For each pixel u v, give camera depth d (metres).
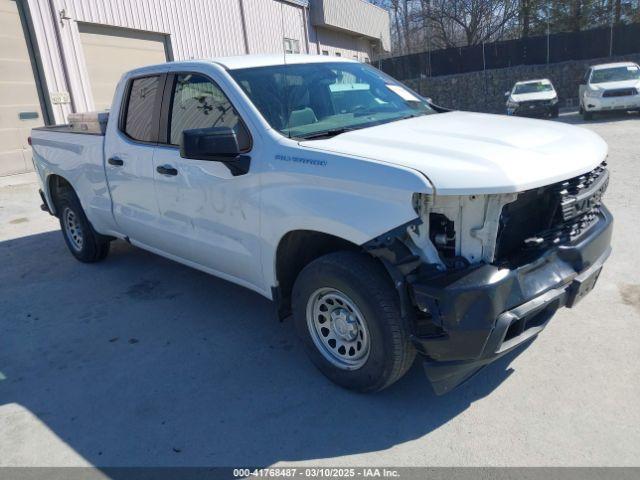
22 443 3.14
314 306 3.40
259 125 3.54
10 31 11.69
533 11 31.97
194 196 4.01
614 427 2.88
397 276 2.81
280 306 3.67
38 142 6.24
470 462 2.73
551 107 18.75
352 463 2.79
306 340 3.49
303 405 3.29
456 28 37.56
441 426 3.02
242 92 3.71
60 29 12.54
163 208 4.41
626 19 30.55
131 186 4.73
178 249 4.47
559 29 31.72
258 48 19.64
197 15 16.58
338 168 3.00
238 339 4.16
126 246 6.76
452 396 3.27
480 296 2.67
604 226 3.41
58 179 6.11
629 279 4.58
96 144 5.15
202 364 3.84
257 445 2.98
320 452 2.90
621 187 7.55
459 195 2.67
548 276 2.95
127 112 4.80
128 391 3.58
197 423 3.21
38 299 5.24
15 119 11.91
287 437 3.03
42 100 12.45
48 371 3.91
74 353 4.14
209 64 4.02
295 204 3.22
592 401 3.10
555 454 2.73
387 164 2.83
